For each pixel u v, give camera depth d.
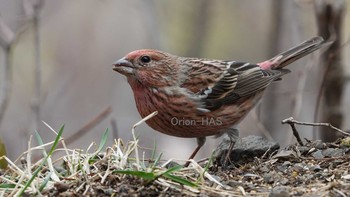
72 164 9.84
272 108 18.50
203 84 11.98
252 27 23.61
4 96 15.61
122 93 23.73
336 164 10.23
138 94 11.85
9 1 21.03
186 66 11.99
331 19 14.18
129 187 9.15
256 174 10.22
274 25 19.08
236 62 12.72
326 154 10.73
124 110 23.25
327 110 14.39
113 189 9.15
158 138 20.17
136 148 9.76
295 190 9.20
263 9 23.64
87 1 24.83
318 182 9.59
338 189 9.03
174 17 22.70
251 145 11.25
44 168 10.09
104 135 10.23
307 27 18.98
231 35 23.55
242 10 23.67
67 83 22.56
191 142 19.72
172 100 11.72
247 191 9.31
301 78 15.38
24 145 15.77
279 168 10.34
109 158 9.83
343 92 14.38
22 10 19.94
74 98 23.42
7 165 10.85
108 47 24.78
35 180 9.56
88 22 24.77
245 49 23.44
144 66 11.66
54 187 9.28
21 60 22.70
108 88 24.09
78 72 24.03
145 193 9.05
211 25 23.14
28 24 16.67
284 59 13.08
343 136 11.94
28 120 19.06
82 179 9.41
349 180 9.58
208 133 12.10
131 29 24.91
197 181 9.30
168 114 11.80
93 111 23.14
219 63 12.44
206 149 17.69
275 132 18.38
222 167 11.03
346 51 20.22
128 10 23.61
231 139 11.50
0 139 10.99
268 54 19.25
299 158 10.61
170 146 19.53
